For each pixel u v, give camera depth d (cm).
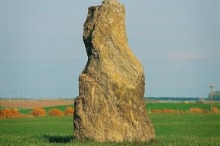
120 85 4141
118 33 4238
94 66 4172
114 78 4131
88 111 4109
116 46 4191
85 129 4100
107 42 4191
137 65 4209
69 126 8288
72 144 3828
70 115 12362
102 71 4141
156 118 10675
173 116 11500
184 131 7269
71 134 5325
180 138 4556
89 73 4172
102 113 4103
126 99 4153
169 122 9356
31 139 4384
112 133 4097
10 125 8519
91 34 4200
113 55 4178
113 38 4200
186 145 3912
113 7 4247
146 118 4209
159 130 7494
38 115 12019
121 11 4272
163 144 3956
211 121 9656
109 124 4103
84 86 4141
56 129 7600
